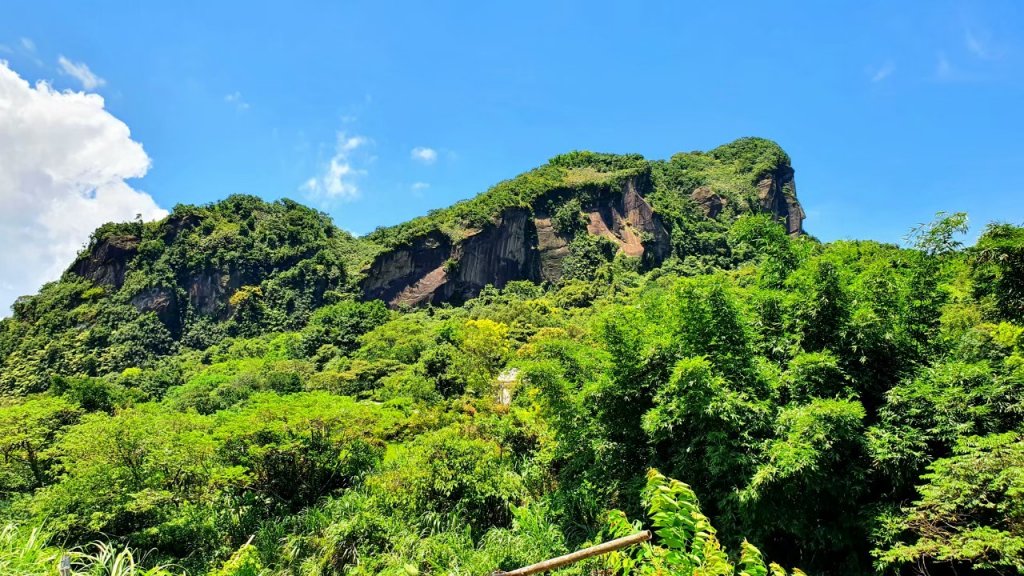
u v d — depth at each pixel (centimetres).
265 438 1433
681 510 428
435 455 1166
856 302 866
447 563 929
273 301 9631
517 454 1352
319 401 1572
